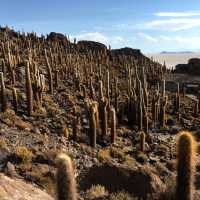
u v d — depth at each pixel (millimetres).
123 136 35750
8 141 23094
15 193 13570
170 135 40531
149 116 46844
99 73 60406
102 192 15727
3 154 19672
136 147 30625
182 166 8430
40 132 29047
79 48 94938
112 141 31000
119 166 16828
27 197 13688
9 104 35219
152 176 15961
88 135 32125
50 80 44500
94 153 25922
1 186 13555
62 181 7457
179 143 8484
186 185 8445
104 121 32375
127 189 15961
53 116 35562
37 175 17406
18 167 18172
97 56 88625
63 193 7449
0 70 46750
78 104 42906
